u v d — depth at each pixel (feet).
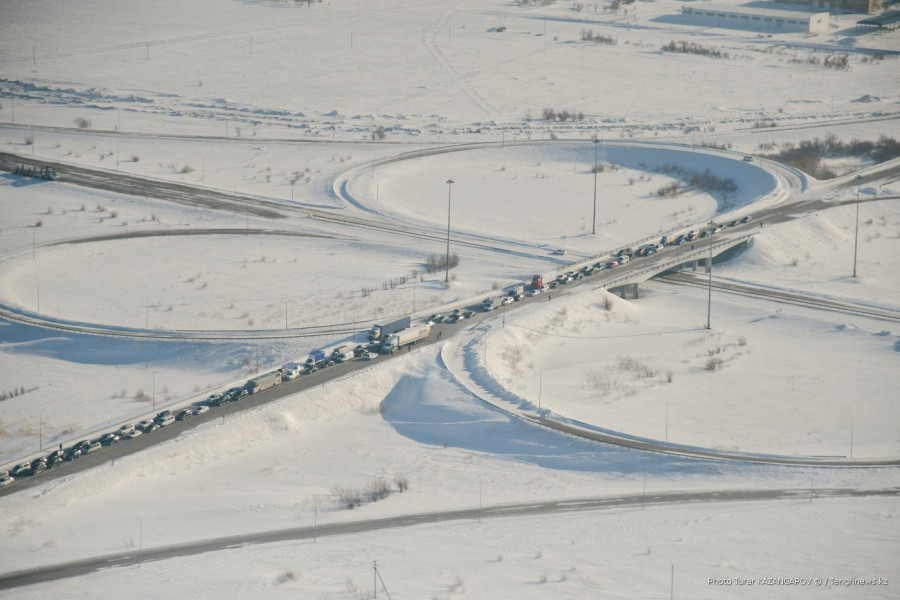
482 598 342.64
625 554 380.37
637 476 465.47
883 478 455.22
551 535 398.83
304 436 517.14
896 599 344.28
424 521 415.85
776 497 435.94
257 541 395.75
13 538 398.83
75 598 343.87
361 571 364.58
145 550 386.73
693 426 527.81
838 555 378.73
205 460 482.69
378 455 495.41
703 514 418.31
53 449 474.08
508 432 512.22
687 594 347.77
